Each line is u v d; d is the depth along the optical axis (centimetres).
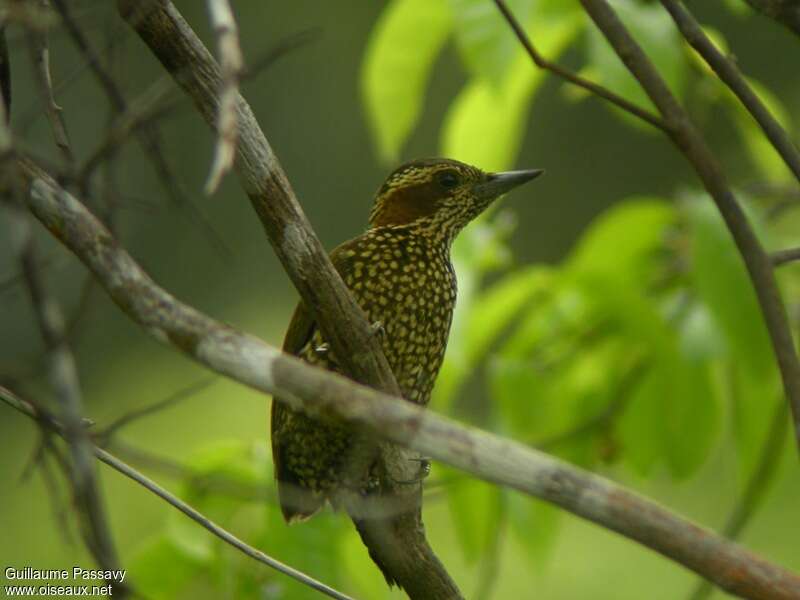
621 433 1038
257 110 1939
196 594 954
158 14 664
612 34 722
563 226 1831
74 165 608
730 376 1012
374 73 1021
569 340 1070
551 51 967
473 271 1012
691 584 1441
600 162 1850
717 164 705
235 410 1616
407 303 1000
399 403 548
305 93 1945
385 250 1007
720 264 909
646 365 1037
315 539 913
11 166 501
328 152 1938
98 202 616
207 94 673
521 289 1025
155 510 1468
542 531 1017
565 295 1045
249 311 1820
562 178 1845
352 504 802
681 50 900
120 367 1728
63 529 577
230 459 918
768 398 999
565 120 1858
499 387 1050
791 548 1418
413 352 1005
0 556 1597
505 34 908
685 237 1067
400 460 788
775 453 994
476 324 1041
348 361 754
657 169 1841
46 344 479
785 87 1747
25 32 598
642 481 1045
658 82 714
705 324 1003
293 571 699
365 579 966
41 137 1212
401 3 1006
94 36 763
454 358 1009
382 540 795
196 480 659
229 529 912
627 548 1489
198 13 1631
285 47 666
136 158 1748
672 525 525
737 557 520
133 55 1173
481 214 1079
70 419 472
